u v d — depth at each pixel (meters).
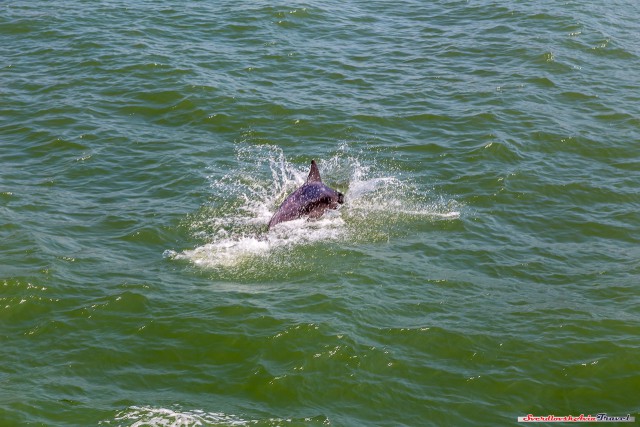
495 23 41.34
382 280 21.66
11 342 18.88
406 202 26.03
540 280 22.03
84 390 17.34
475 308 20.58
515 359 18.72
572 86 34.50
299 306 20.27
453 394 17.61
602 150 29.53
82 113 31.30
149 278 21.53
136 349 18.75
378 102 32.94
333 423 16.48
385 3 44.56
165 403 16.98
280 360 18.36
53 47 37.00
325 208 25.23
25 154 28.44
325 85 34.38
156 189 26.44
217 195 26.17
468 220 24.98
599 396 17.77
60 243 22.97
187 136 30.08
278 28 40.12
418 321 19.91
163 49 36.88
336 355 18.47
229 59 36.31
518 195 26.50
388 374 18.08
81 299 20.42
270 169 28.00
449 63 36.88
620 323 20.05
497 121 31.34
